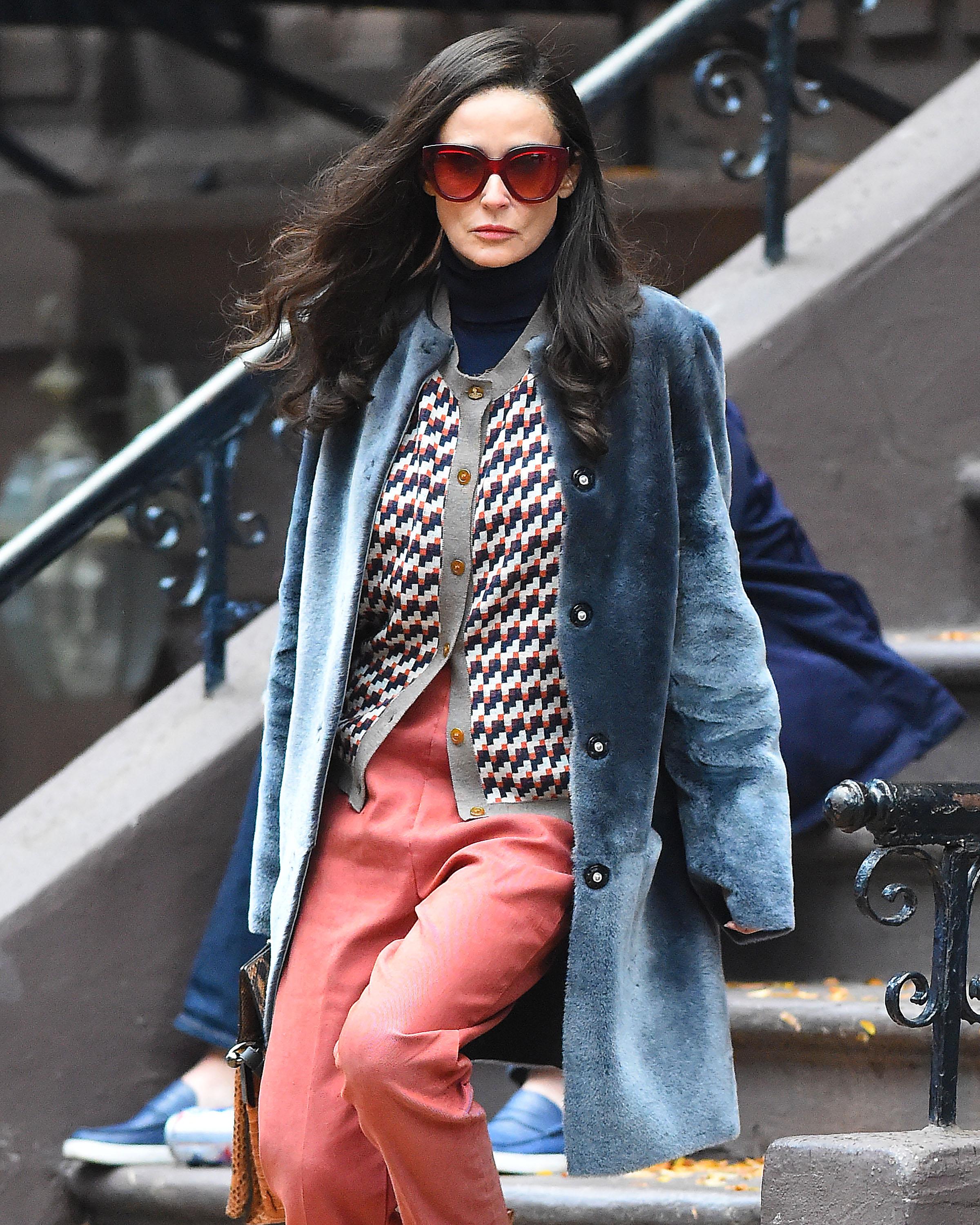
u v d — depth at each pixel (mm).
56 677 28578
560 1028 9258
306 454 9859
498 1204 8531
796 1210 8930
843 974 12570
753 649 9000
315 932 9078
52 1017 12992
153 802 13414
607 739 8773
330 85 28922
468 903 8508
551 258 9219
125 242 28984
